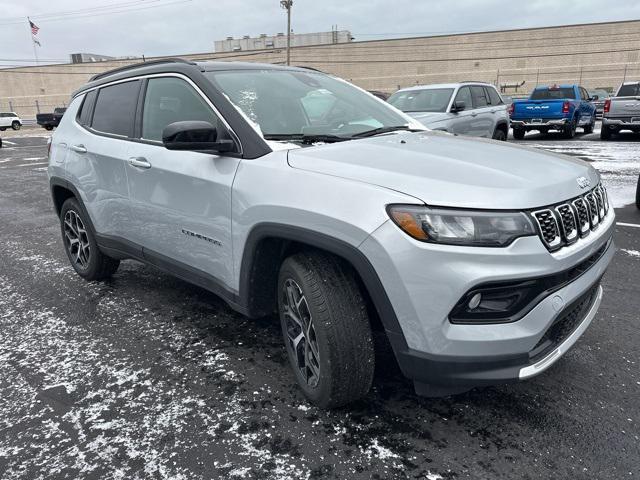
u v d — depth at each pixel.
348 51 65.88
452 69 63.34
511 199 2.08
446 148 2.71
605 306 3.71
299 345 2.63
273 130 2.91
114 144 3.67
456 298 2.00
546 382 2.77
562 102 15.20
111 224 3.84
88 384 2.88
